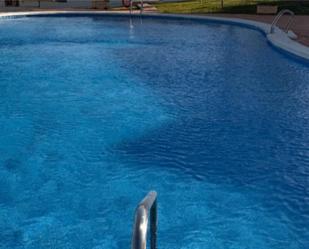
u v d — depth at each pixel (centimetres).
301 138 675
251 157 608
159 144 654
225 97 888
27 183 533
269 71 1100
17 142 658
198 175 559
